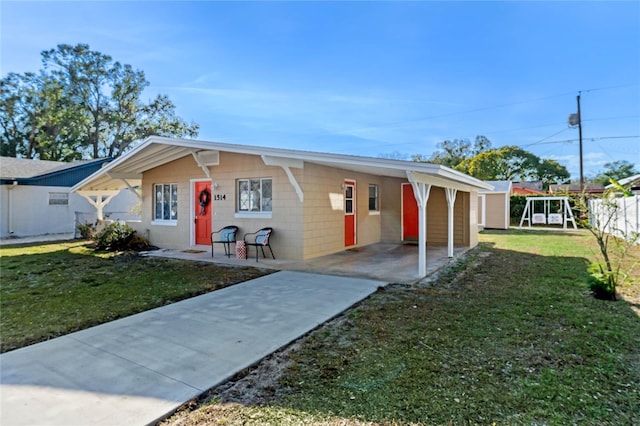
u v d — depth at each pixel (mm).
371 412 2410
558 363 3139
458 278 6621
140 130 30781
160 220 11336
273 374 2979
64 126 27172
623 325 4074
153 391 2680
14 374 2957
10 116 26250
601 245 5516
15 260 8883
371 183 12062
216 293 5598
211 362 3180
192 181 10523
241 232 9375
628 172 33906
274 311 4652
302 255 8461
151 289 5867
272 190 8844
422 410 2426
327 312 4582
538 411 2404
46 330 4027
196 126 33531
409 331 3930
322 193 9227
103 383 2799
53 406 2475
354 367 3080
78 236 14398
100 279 6645
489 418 2334
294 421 2320
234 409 2467
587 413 2381
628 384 2766
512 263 8234
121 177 11086
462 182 8891
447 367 3066
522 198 22078
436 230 11984
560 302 5020
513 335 3793
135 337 3791
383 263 8141
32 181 15453
